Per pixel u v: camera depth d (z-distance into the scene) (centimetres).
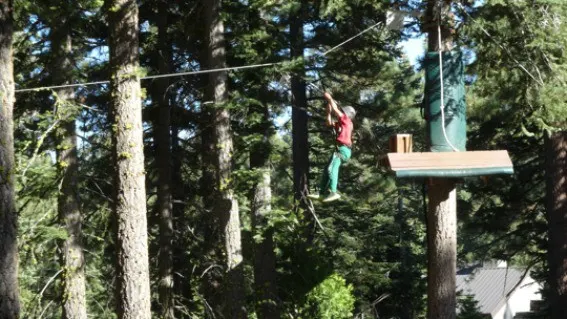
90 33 1969
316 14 2139
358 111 2391
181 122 2195
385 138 2959
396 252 2998
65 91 1725
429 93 1258
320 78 2323
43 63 1764
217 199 1733
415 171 1112
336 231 2792
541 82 1430
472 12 1496
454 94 1250
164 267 2061
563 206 1966
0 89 1005
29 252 1723
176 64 2159
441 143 1241
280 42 1936
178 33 2053
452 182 1327
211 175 2097
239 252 1723
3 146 991
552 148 1983
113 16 1243
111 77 1241
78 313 1728
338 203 2705
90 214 2020
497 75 1505
